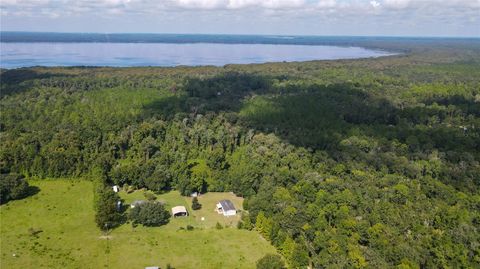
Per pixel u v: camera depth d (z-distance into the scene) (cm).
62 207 12481
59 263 9675
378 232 10025
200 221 12069
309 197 11956
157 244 10694
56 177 14488
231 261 10069
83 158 15000
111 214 11375
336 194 11675
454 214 10956
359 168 13975
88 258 9931
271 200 11950
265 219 11162
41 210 12231
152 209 11669
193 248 10581
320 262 9250
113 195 12431
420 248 9581
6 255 9862
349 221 10388
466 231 10250
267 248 10694
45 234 10906
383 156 14900
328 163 14388
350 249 9512
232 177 14250
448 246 9612
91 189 13812
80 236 10900
